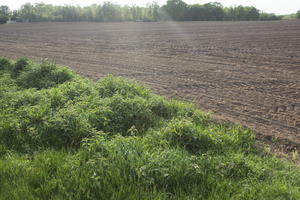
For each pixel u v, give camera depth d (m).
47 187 3.20
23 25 55.59
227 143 4.39
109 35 28.44
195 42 20.17
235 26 36.62
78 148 4.27
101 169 3.38
